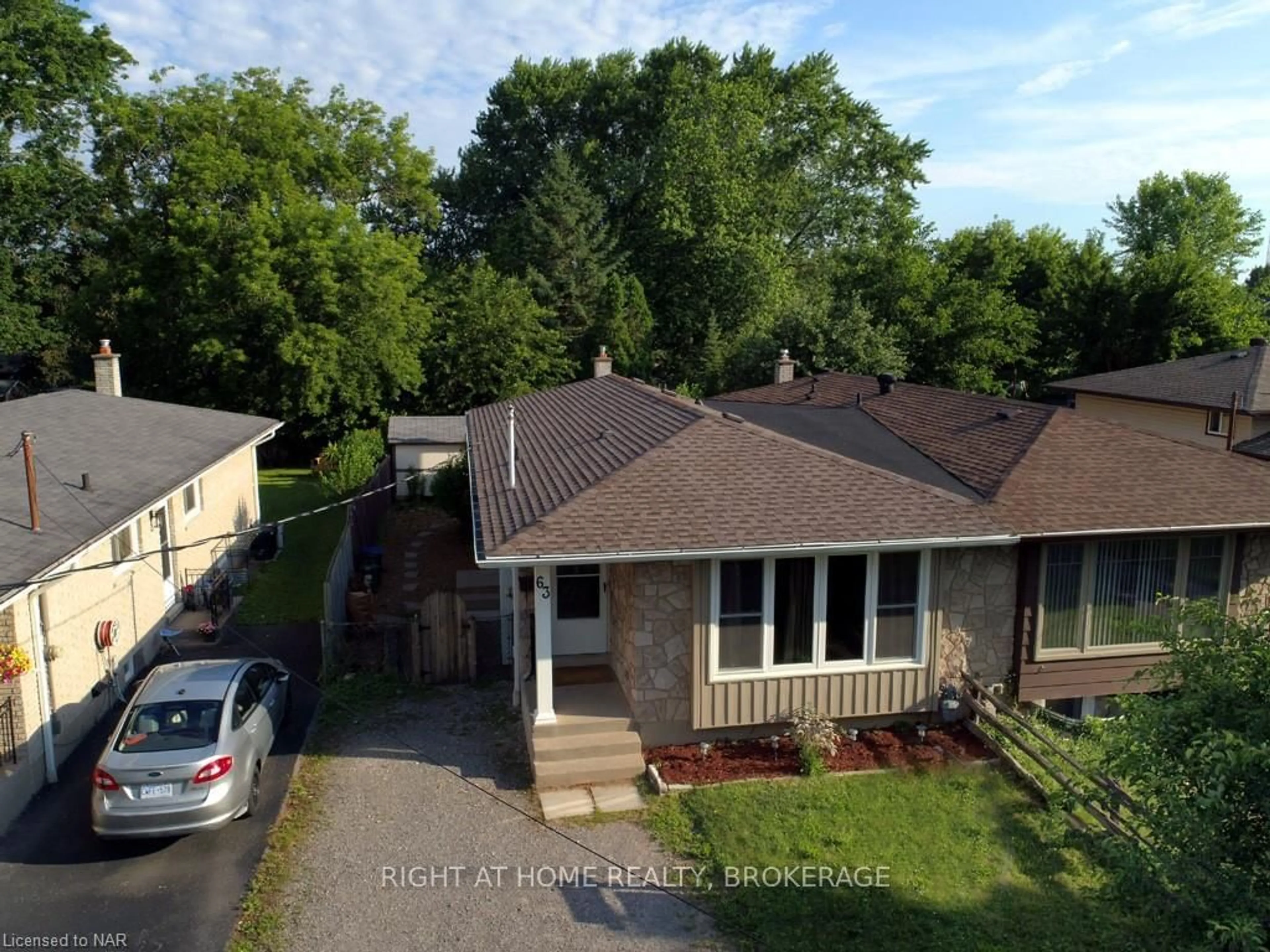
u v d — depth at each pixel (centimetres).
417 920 902
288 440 4144
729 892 947
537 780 1173
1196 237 6191
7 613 1123
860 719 1310
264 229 3628
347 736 1338
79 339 4125
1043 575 1340
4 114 3684
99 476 1580
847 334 3772
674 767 1209
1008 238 5147
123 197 3978
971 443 1656
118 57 3956
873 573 1265
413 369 4031
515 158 5466
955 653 1335
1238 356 3216
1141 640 1397
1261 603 1429
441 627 1551
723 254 4622
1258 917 601
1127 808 845
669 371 4881
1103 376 3684
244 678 1184
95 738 1353
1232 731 626
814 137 5100
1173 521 1333
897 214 5353
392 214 4862
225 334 3662
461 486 2580
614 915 911
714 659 1234
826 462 1366
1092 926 890
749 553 1175
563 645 1488
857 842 1038
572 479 1367
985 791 1151
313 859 1011
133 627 1598
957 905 927
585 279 4700
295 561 2403
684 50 5212
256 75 4241
